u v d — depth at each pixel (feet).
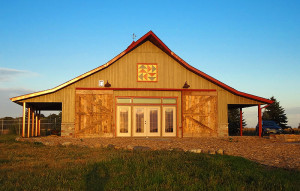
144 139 64.13
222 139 65.05
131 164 32.09
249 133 109.81
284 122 149.38
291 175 28.68
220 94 73.82
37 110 93.30
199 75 73.77
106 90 70.33
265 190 23.79
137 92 71.92
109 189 23.41
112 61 70.44
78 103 69.00
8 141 59.77
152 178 26.27
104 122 69.51
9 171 29.66
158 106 72.28
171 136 71.72
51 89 67.82
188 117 72.28
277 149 45.62
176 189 23.45
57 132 96.17
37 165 32.53
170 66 73.36
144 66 72.54
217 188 23.90
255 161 36.14
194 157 36.96
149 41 73.51
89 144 53.83
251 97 73.77
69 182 24.98
